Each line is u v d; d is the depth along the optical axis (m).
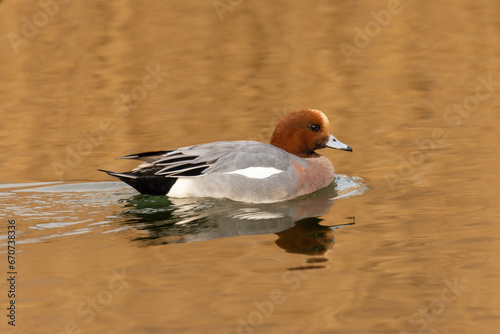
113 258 10.24
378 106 18.58
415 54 22.88
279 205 12.81
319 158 14.17
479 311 8.75
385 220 11.77
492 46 23.28
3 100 19.64
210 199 13.05
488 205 12.23
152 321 8.55
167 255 10.39
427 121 17.39
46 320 8.55
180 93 19.94
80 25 26.02
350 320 8.60
